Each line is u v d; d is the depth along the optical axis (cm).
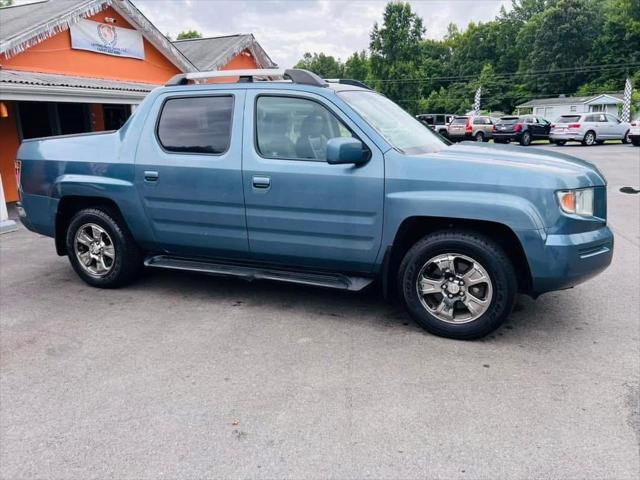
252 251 427
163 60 1466
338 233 389
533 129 2905
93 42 1206
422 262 374
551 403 289
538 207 338
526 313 422
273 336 386
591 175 363
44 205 499
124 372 333
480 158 370
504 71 8025
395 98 6831
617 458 243
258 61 2172
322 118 393
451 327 371
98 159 466
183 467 242
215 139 422
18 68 1028
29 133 1152
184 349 365
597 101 5128
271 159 402
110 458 250
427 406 288
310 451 252
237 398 300
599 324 398
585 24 6888
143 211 454
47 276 547
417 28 6794
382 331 392
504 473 234
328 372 329
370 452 250
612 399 292
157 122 446
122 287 502
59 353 362
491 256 351
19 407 295
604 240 359
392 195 366
